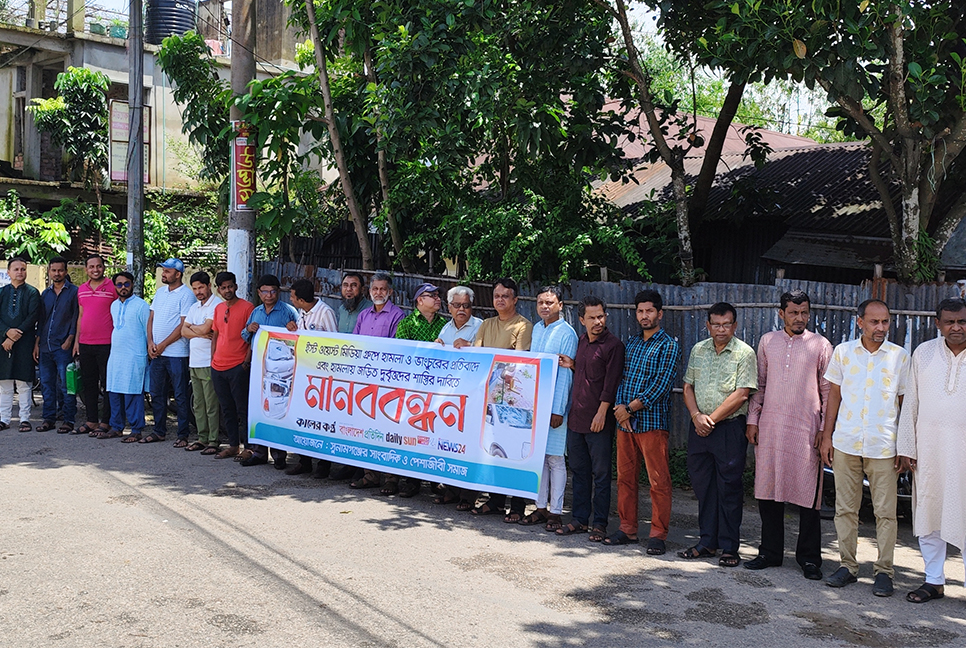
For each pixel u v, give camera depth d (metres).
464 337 7.28
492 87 8.45
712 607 5.08
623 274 10.02
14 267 9.74
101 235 17.11
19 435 9.59
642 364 6.18
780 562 5.87
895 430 5.39
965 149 8.98
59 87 16.61
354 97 10.81
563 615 4.89
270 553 5.81
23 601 4.89
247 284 10.22
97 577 5.28
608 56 9.32
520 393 6.74
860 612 5.07
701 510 6.08
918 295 7.07
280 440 8.20
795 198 11.23
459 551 6.02
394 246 10.54
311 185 11.92
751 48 7.27
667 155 9.31
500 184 10.84
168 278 9.30
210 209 17.91
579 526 6.62
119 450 8.95
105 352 9.59
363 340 7.69
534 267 9.35
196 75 12.52
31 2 19.39
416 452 7.30
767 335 5.89
